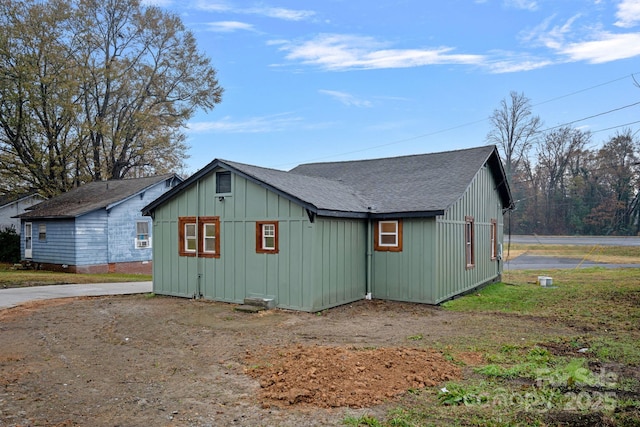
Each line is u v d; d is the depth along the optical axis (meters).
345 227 12.61
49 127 28.86
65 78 27.97
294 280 11.65
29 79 26.80
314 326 9.73
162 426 4.65
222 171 13.06
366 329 9.40
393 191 14.56
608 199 52.97
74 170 30.83
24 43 27.00
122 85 31.44
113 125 31.69
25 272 22.08
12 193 29.70
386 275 13.25
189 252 13.77
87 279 19.16
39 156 27.98
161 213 14.53
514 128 43.00
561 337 8.38
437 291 12.41
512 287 16.52
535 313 11.09
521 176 57.38
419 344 7.97
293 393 5.36
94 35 30.08
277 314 11.16
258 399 5.36
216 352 7.64
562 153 56.41
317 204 11.26
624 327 9.16
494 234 18.22
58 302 13.20
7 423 4.73
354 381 5.72
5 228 32.03
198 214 13.58
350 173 17.58
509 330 9.14
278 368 6.39
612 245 38.25
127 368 6.77
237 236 12.73
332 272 12.02
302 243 11.49
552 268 25.05
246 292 12.55
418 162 16.88
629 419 4.54
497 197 18.66
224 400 5.36
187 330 9.44
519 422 4.56
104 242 22.81
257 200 12.32
